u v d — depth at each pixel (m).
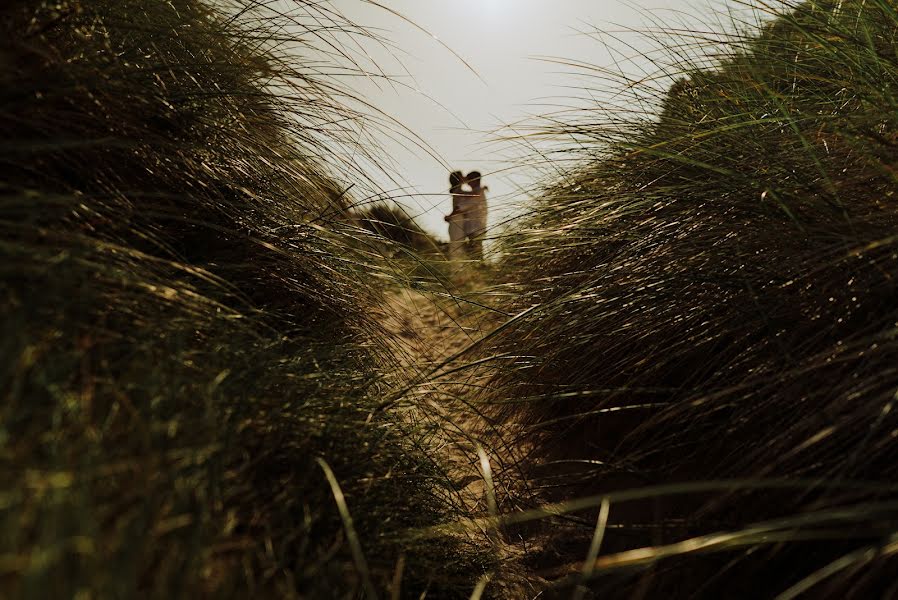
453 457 2.28
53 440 0.92
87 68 1.58
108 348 1.20
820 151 1.93
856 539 1.25
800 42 2.41
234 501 1.14
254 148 2.20
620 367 2.14
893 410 1.28
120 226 1.48
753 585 1.33
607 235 2.50
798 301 1.64
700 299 1.93
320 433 1.40
